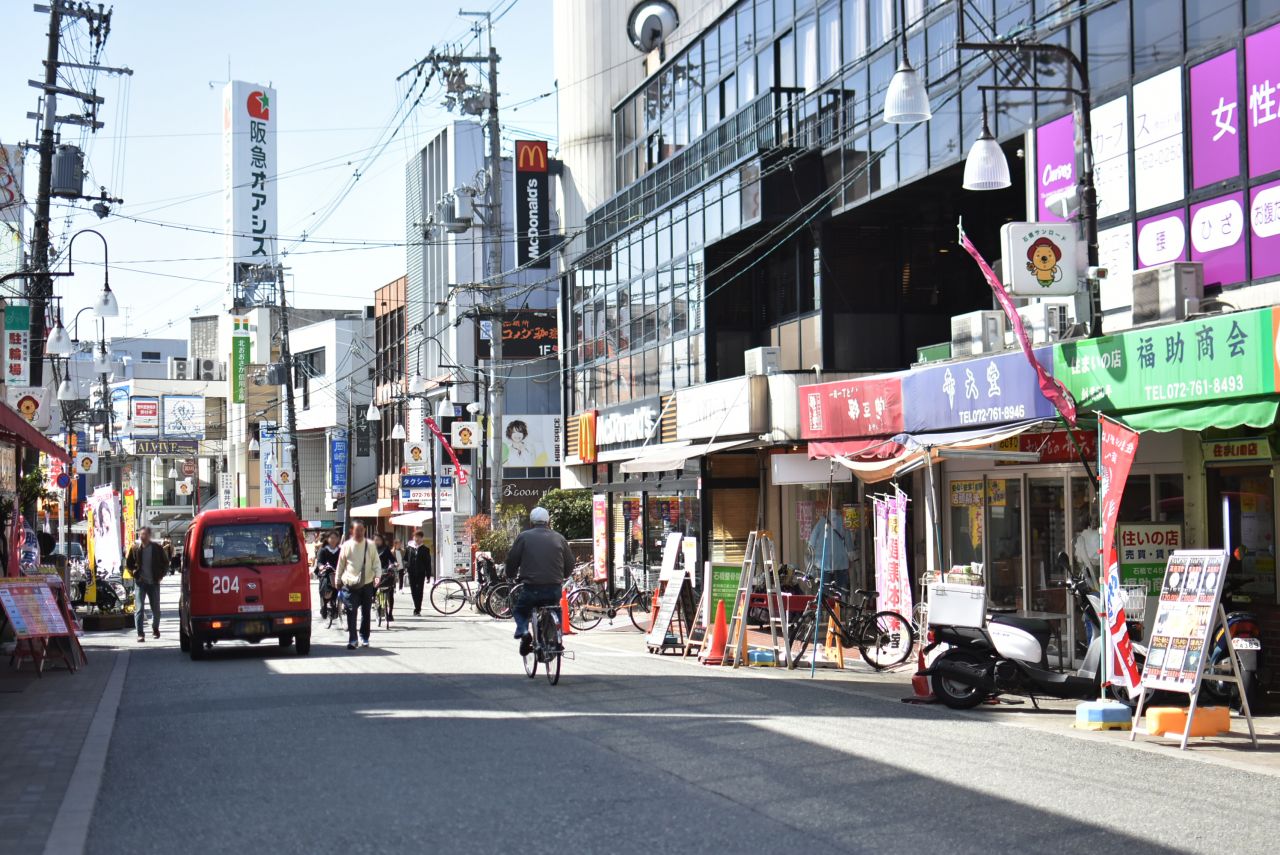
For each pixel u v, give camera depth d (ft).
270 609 68.28
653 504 105.70
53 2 96.53
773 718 40.24
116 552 106.93
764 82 90.27
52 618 59.98
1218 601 35.70
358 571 72.18
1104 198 54.19
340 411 241.55
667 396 99.14
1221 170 47.93
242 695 48.57
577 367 126.11
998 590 62.95
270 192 293.43
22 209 101.71
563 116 164.76
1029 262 51.96
